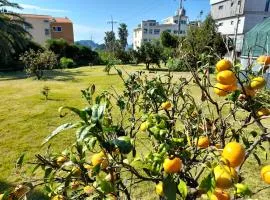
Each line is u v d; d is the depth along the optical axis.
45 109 8.97
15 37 26.09
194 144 1.50
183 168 1.37
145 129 1.42
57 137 6.07
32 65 17.94
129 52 29.27
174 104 2.08
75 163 1.36
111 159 1.30
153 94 2.20
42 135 6.39
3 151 5.46
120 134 1.54
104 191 1.16
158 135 1.32
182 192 1.21
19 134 6.49
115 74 19.14
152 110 2.30
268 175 1.18
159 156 1.24
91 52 36.78
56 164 1.53
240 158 1.04
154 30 74.12
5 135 6.43
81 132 0.99
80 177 1.45
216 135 1.69
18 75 21.48
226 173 1.05
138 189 3.86
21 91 12.72
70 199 1.53
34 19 53.78
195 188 1.42
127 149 1.07
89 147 1.12
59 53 34.72
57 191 1.56
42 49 32.47
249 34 18.22
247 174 4.19
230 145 1.07
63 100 10.47
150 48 25.84
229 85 1.43
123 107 2.17
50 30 56.47
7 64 26.92
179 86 2.25
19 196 1.29
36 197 3.54
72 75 20.02
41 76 18.33
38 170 4.37
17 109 9.02
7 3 25.80
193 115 1.99
